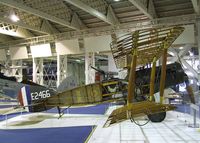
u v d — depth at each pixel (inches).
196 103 336.5
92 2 487.2
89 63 635.5
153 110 170.9
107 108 522.0
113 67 663.1
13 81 430.6
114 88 362.3
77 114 436.8
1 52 756.0
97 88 366.0
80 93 370.3
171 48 514.6
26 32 677.3
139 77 342.3
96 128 301.9
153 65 211.5
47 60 905.5
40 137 261.3
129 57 206.4
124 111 171.0
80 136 260.2
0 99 600.4
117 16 571.5
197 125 307.3
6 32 621.3
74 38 626.8
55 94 384.8
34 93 384.2
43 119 386.9
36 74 703.1
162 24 532.1
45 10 516.1
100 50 596.1
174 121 343.3
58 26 642.2
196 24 503.2
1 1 401.4
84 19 602.2
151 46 182.1
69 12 566.6
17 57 729.6
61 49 643.5
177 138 243.6
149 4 501.4
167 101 448.1
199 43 494.0
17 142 241.3
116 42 187.5
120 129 290.0
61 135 267.9
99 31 598.5
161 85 193.6
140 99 331.6
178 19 522.3
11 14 522.6
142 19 559.5
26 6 454.6
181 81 355.9
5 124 347.3
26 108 405.1
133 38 163.2
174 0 505.7
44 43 672.4
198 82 496.1
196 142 227.1
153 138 244.5
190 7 513.0
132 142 230.2
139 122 331.6
